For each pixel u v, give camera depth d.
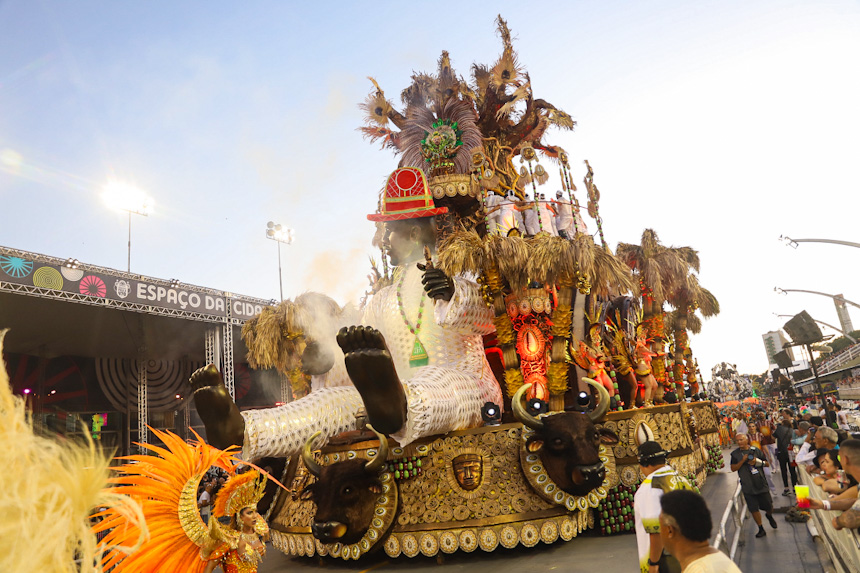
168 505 4.25
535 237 9.45
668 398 12.12
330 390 8.42
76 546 0.68
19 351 23.75
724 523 7.30
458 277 9.02
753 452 8.88
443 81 11.12
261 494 4.84
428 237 9.94
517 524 7.64
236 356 30.02
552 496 7.82
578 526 8.30
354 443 8.14
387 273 11.24
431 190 10.32
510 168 12.27
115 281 20.34
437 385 7.84
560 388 8.74
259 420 7.54
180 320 25.11
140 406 25.45
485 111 12.10
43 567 0.63
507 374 8.88
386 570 7.59
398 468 7.93
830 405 20.53
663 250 13.05
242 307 24.56
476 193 10.53
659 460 4.39
